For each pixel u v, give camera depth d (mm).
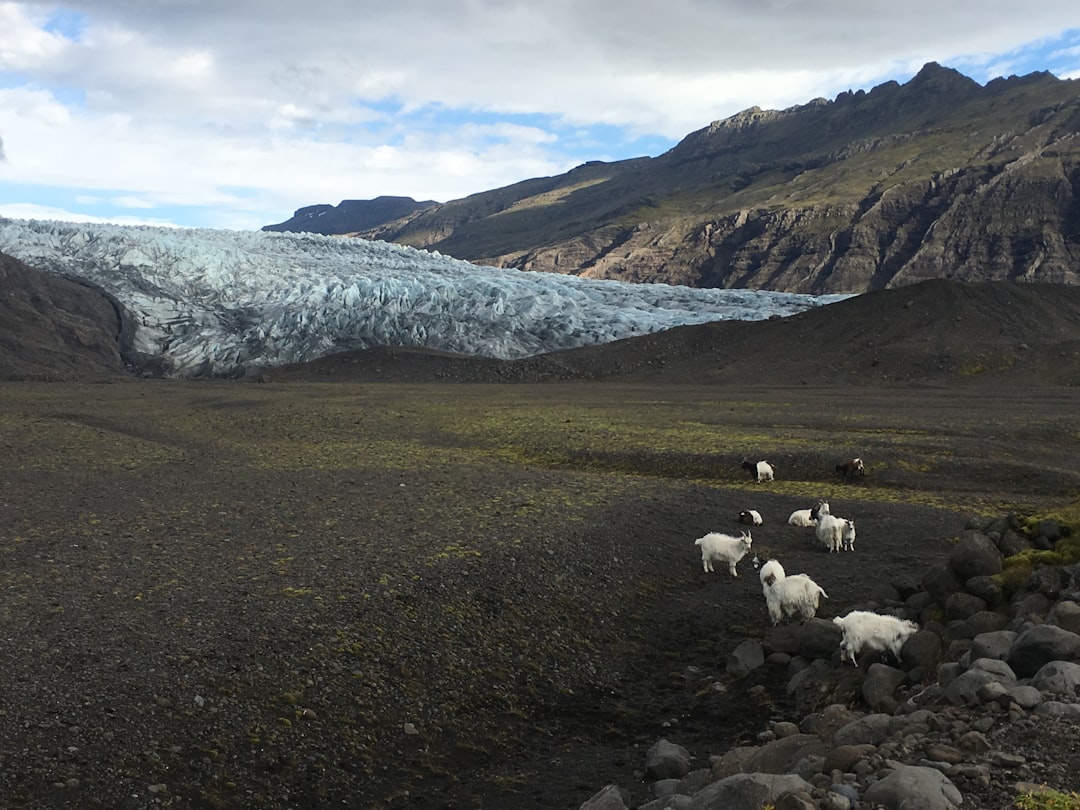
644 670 14320
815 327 104750
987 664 9258
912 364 88250
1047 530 13883
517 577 17172
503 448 39969
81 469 29906
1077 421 45500
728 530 23250
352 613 14281
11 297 133500
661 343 110938
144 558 17469
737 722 11859
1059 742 7426
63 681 11188
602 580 18047
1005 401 62312
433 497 25281
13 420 43938
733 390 80125
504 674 13477
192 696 11172
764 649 14148
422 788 10219
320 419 51344
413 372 110562
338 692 11922
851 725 8719
